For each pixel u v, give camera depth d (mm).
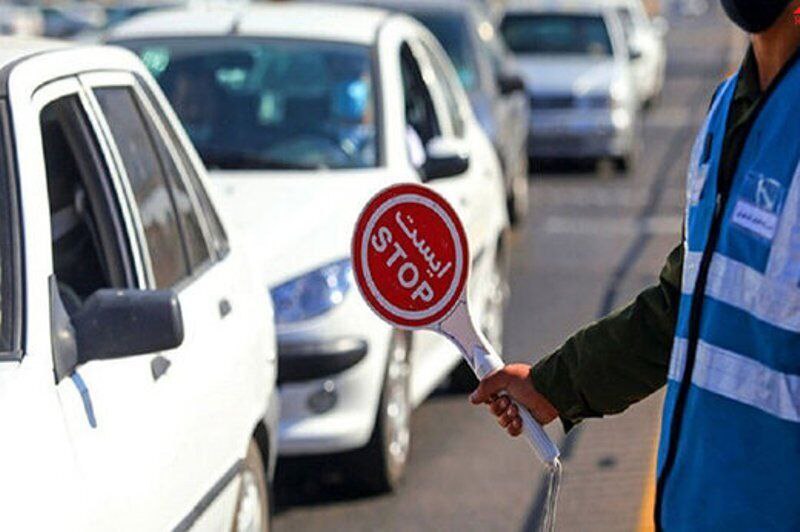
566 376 6574
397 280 6508
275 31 17344
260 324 10945
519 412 6625
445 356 16844
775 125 5535
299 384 13859
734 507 5531
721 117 5812
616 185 36844
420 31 18891
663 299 6371
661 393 18531
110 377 8086
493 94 26734
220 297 10305
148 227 9547
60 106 8898
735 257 5559
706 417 5613
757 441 5500
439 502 14516
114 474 7637
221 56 17125
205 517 9164
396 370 14672
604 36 39969
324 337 13891
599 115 38062
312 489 14773
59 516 6930
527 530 13758
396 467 14703
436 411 17719
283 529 13734
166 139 10516
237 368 10102
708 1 118688
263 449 11133
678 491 5754
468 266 6480
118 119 9703
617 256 27547
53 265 8727
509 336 21109
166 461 8438
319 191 15266
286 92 16734
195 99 16734
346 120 16422
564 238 29391
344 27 17438
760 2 5617
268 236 14250
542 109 38031
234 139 16312
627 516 14102
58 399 7430
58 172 8891
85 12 56406
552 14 40500
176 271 9805
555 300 23656
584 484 15133
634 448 16391
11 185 7945
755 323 5488
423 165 16641
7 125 8125
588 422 17375
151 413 8367
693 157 5910
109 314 7836
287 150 16188
